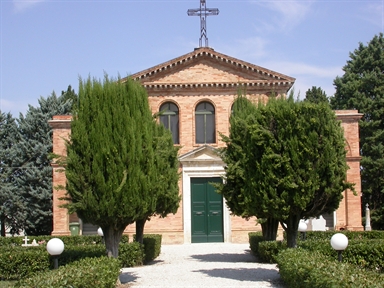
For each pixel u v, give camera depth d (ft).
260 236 79.00
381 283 31.91
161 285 51.90
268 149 51.96
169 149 80.18
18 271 56.54
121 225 52.95
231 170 65.00
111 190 49.67
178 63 114.52
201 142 114.62
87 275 39.60
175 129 114.83
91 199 49.65
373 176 161.79
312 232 94.58
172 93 114.83
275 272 60.13
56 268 47.03
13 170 157.38
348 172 113.29
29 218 153.38
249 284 51.65
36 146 156.56
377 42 178.29
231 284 51.80
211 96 114.93
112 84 52.75
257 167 52.65
